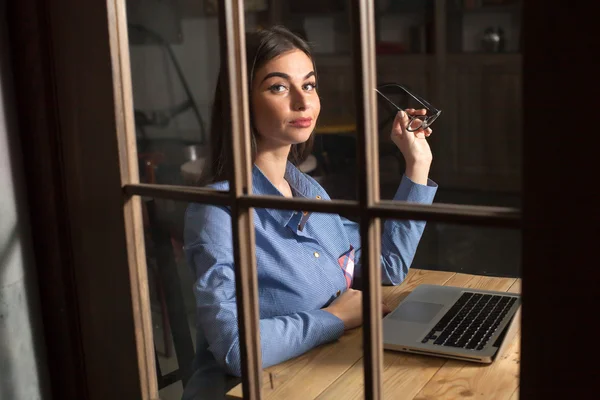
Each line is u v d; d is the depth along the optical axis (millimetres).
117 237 1004
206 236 1315
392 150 3354
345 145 3727
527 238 635
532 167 621
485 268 3150
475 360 1142
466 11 4785
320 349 1251
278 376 1145
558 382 634
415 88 4953
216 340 1271
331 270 1491
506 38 4715
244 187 889
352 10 735
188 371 1529
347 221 1706
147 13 3693
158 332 1570
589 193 594
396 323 1321
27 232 1081
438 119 4832
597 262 599
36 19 1009
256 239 1387
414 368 1139
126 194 984
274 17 4902
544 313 634
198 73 4152
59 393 1140
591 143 585
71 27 986
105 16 941
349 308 1342
